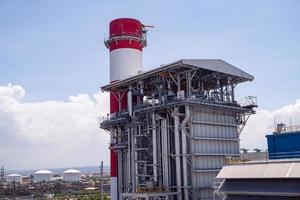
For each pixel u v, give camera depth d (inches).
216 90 2551.7
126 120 2571.4
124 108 2743.6
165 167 2256.4
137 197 2237.9
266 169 1387.8
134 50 2945.4
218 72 2404.0
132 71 2908.5
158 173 2308.1
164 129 2309.3
